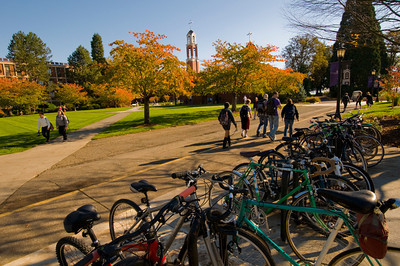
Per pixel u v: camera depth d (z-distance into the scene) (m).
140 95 17.06
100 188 5.56
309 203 3.03
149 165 7.23
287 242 3.11
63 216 4.33
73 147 10.89
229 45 21.50
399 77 17.73
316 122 6.56
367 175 3.70
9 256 3.26
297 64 53.50
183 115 22.31
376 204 1.74
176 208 2.19
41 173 7.14
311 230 3.31
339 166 3.50
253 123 14.93
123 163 7.68
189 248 2.13
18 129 19.00
